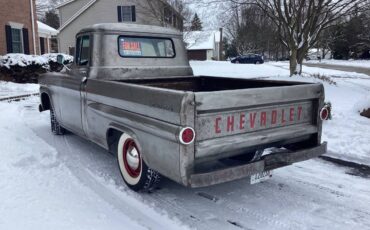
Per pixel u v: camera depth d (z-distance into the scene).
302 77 15.19
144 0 31.69
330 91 13.66
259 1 16.05
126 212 3.82
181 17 31.48
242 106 3.56
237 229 3.53
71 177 4.75
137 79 5.26
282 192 4.41
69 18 35.59
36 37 21.12
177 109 3.27
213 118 3.42
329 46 62.41
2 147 5.88
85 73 5.20
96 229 3.38
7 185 4.32
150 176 4.12
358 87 15.77
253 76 22.14
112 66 5.21
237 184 4.66
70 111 5.84
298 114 4.16
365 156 5.78
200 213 3.85
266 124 3.85
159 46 5.73
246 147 3.71
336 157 5.75
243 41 61.50
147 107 3.70
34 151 5.76
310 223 3.66
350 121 8.05
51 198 4.04
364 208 4.00
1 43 17.84
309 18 15.33
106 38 5.15
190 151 3.30
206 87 5.98
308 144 4.46
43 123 8.20
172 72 5.85
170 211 3.89
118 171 5.04
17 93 13.31
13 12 18.66
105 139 4.75
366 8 14.85
